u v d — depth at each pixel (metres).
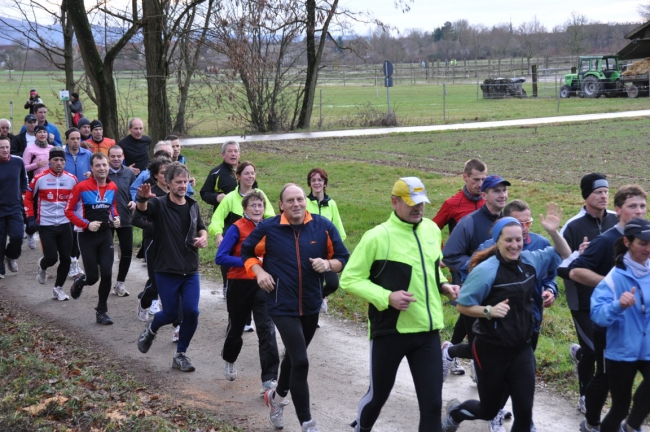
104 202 8.73
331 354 7.67
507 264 4.89
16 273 11.41
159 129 21.73
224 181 9.11
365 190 17.56
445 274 9.78
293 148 26.48
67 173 9.97
